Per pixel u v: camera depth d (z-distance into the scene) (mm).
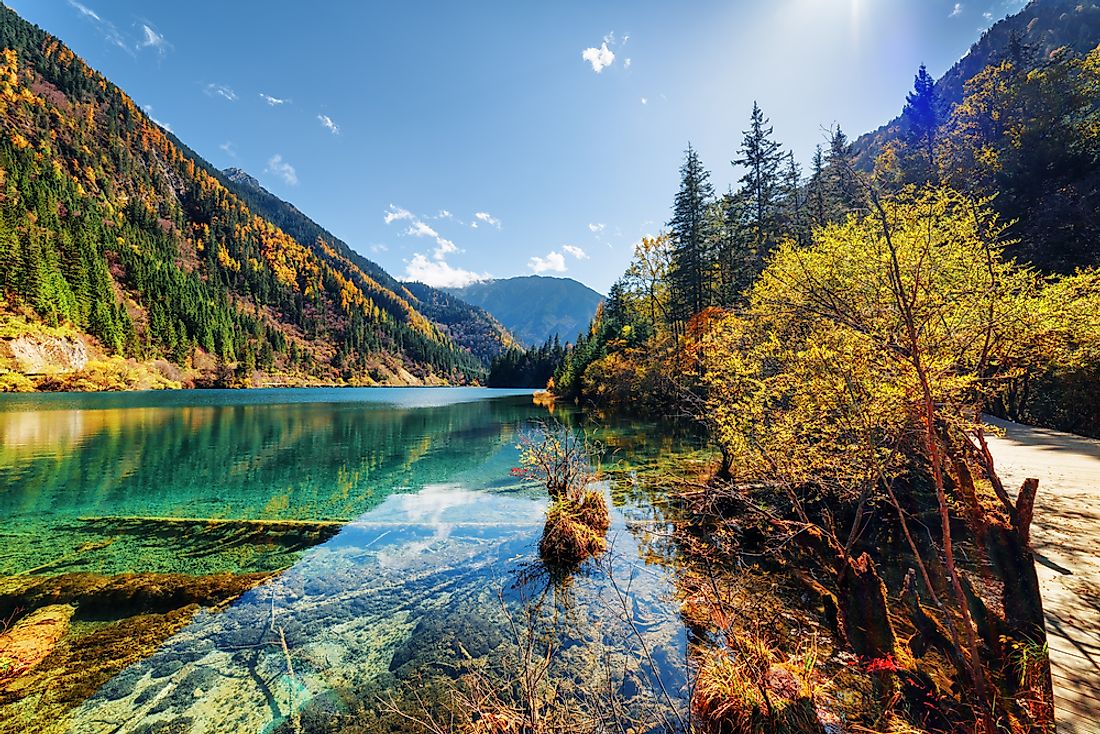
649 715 3846
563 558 7262
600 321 51969
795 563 6473
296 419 30609
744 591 5766
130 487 12727
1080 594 3824
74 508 10781
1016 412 16641
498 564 7355
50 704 4277
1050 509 6027
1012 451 10305
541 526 9164
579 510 8484
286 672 4730
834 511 7184
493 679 4484
